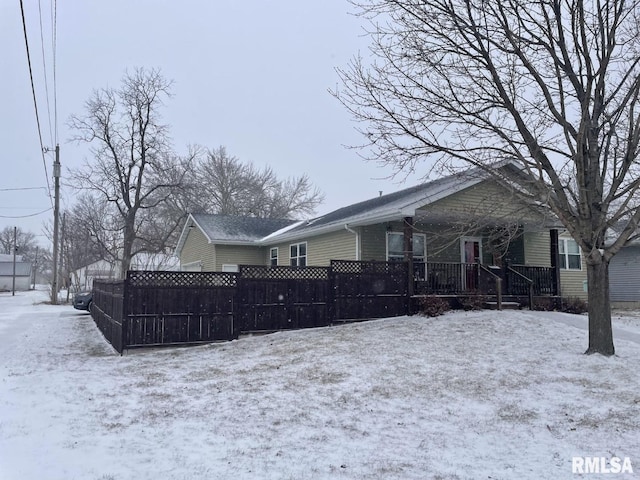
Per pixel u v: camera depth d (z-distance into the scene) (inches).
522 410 250.2
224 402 264.5
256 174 1945.1
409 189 720.3
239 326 468.4
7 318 803.4
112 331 479.2
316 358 361.4
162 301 437.4
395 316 544.1
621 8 329.1
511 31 344.5
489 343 394.6
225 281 465.7
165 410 250.4
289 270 497.0
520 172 432.1
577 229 351.9
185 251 1177.4
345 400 266.7
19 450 190.4
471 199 588.4
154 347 431.2
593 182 347.6
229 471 174.6
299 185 2054.6
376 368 327.9
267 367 344.5
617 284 856.9
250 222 1044.5
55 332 600.1
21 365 370.6
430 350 375.2
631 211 354.6
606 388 280.4
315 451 196.9
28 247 4003.4
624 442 207.8
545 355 356.2
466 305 567.8
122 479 165.0
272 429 222.8
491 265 649.0
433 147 362.6
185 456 188.5
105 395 278.8
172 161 1681.8
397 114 367.9
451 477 173.0
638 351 362.3
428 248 667.4
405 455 194.1
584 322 483.8
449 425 230.2
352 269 529.3
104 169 1360.7
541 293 639.8
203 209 1652.3
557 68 339.6
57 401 264.4
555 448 202.8
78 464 177.5
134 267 1584.6
